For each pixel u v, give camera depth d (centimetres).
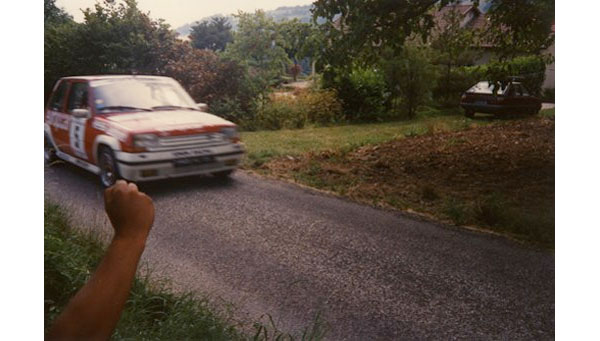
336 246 334
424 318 273
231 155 392
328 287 289
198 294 272
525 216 391
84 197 340
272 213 368
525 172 527
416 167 541
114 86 384
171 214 346
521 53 685
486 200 431
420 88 902
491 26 690
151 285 273
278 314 269
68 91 376
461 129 777
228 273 293
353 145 591
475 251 347
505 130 754
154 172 359
